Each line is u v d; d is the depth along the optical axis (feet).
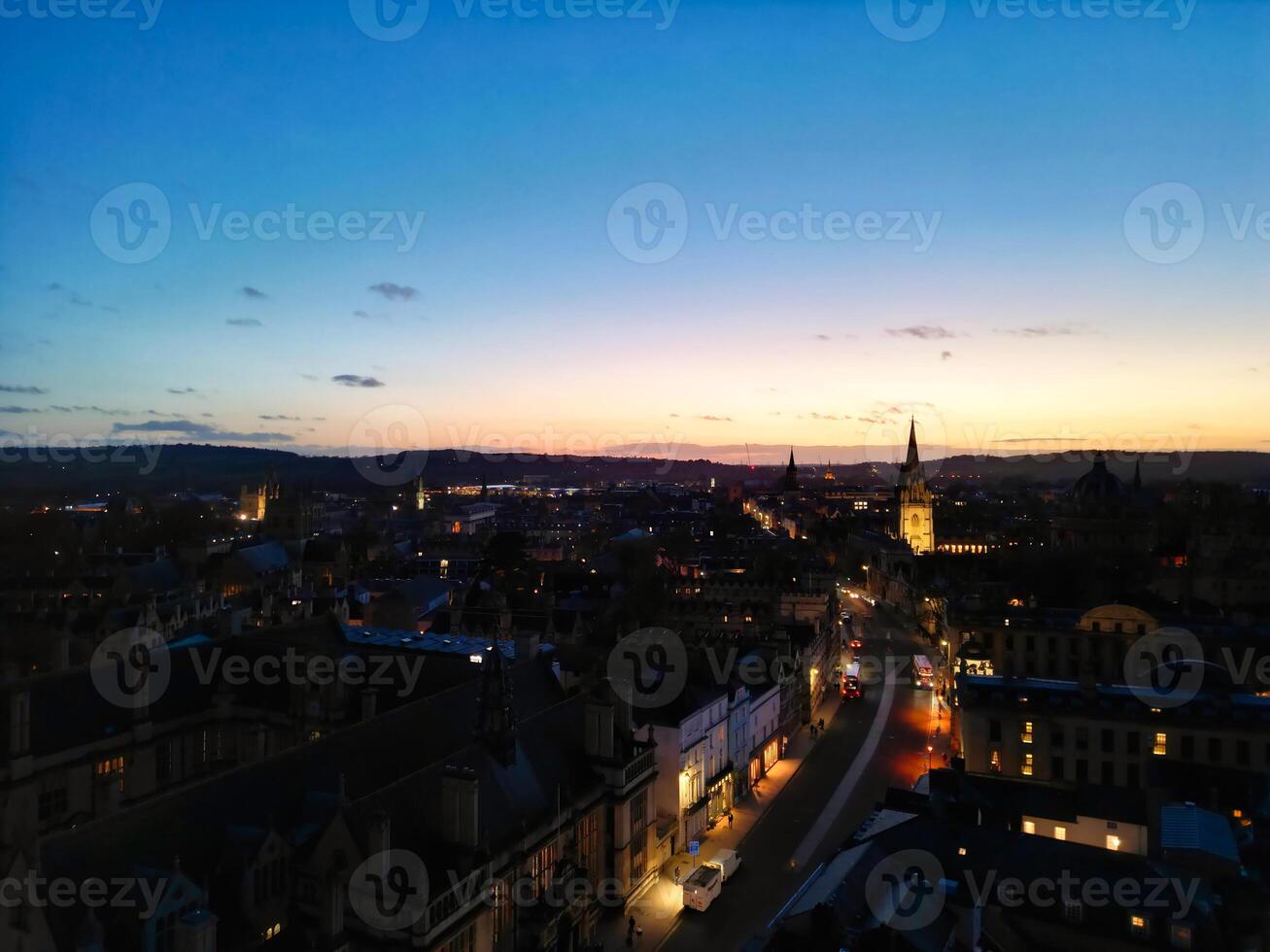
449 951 184.55
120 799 252.62
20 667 406.82
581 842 242.58
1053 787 320.91
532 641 323.98
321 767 208.23
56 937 146.61
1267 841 218.38
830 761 383.65
